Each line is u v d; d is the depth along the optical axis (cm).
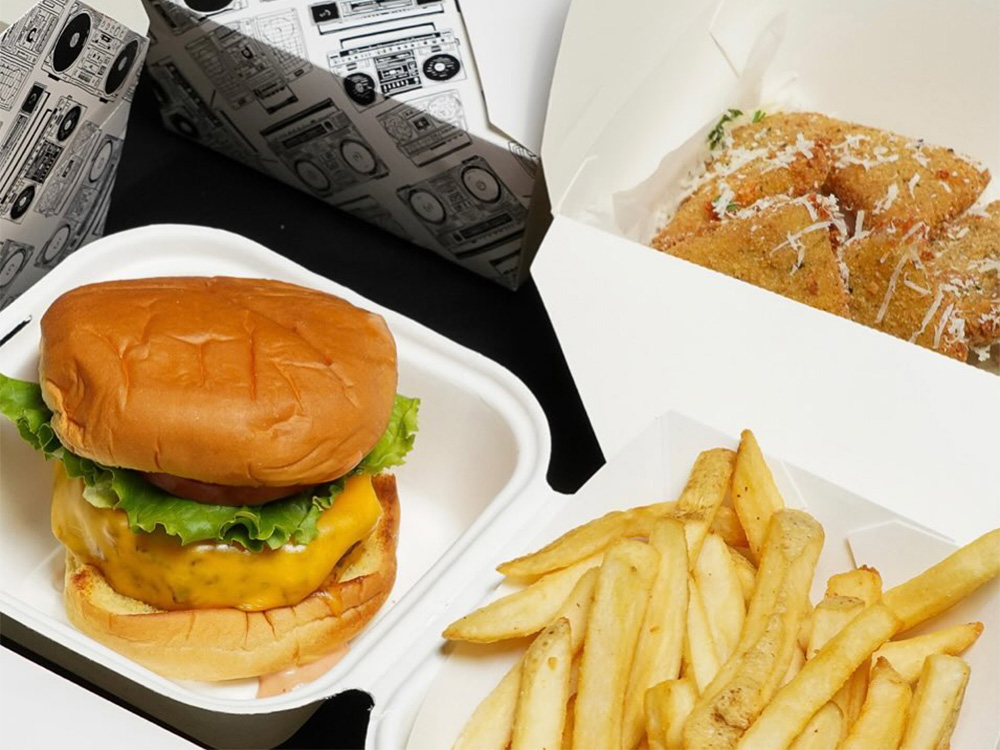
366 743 42
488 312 61
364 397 46
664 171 62
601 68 56
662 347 52
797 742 41
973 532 48
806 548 44
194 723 45
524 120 56
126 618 45
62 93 50
